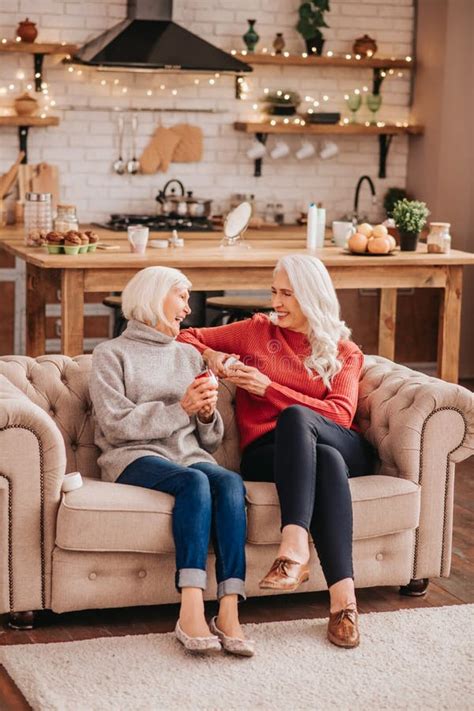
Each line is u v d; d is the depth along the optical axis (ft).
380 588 12.98
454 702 10.13
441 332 19.71
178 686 10.26
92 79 24.95
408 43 26.66
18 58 24.49
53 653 10.86
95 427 12.30
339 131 25.80
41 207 19.29
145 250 18.81
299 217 26.71
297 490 11.28
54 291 20.88
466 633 11.63
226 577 11.09
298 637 11.41
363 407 13.08
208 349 12.82
